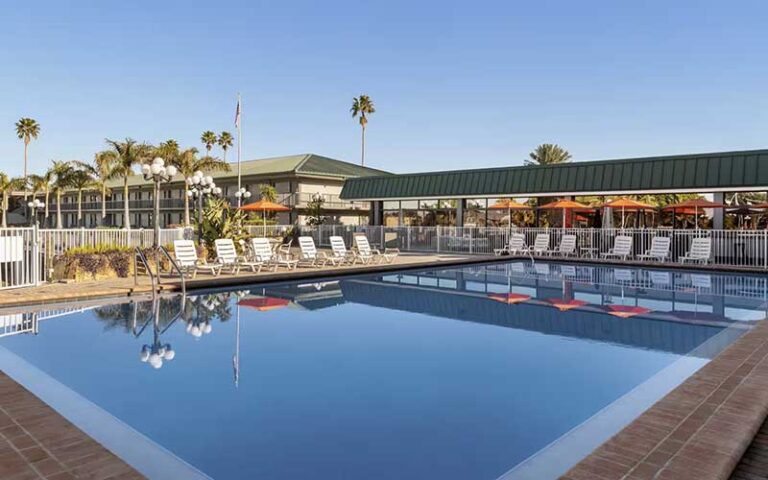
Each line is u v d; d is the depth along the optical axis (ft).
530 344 23.30
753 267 55.83
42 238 45.80
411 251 88.02
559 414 14.48
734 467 10.45
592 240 72.95
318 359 20.51
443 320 29.30
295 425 13.57
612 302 36.11
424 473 10.87
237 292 41.34
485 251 81.30
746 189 61.98
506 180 81.97
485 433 13.09
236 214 63.87
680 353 21.61
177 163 140.05
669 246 63.67
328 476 10.70
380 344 23.21
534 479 10.61
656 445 11.02
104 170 146.10
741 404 13.51
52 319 29.07
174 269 49.16
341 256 61.36
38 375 18.08
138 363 19.75
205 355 21.04
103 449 11.09
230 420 13.92
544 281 49.62
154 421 13.82
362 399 15.74
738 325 27.94
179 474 10.80
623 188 70.13
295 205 138.00
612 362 20.16
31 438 11.58
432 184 90.84
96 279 43.11
